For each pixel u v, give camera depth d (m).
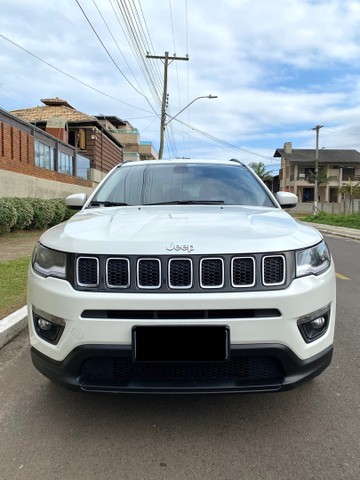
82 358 2.41
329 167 55.75
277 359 2.43
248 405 3.02
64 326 2.45
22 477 2.25
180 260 2.38
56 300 2.46
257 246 2.43
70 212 18.77
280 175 66.31
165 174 4.04
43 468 2.33
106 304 2.35
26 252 9.93
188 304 2.32
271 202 3.78
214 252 2.37
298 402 3.06
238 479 2.24
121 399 3.10
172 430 2.70
